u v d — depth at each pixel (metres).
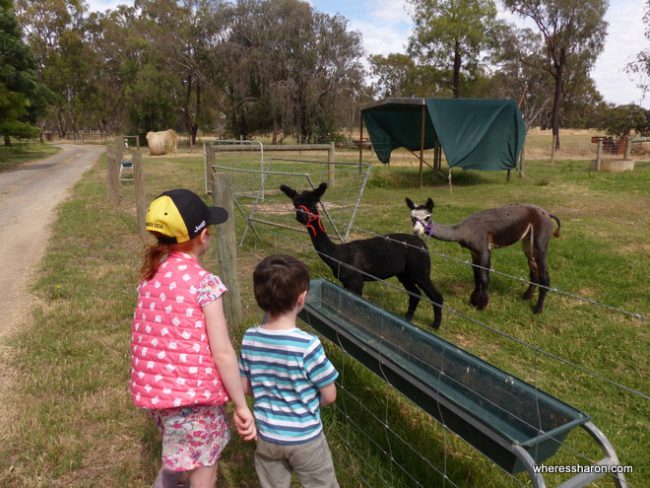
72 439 3.46
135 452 3.38
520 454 1.95
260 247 8.50
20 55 26.56
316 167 17.64
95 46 66.75
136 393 2.23
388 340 3.36
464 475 3.05
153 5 54.38
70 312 5.68
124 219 10.90
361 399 3.84
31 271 7.57
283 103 38.69
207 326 2.21
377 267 5.08
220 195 4.73
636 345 4.88
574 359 4.68
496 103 15.98
